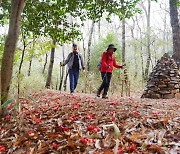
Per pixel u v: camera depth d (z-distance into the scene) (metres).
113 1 6.26
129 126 3.39
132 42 26.42
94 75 16.27
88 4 6.33
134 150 2.54
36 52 10.84
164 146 2.62
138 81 18.94
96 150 2.64
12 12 4.48
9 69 4.41
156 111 4.61
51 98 6.92
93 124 3.63
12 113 4.45
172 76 8.68
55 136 3.12
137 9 6.45
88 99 6.36
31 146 2.98
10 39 4.45
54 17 6.59
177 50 10.91
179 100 7.58
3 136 3.49
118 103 5.62
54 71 21.39
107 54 7.24
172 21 11.12
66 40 7.24
